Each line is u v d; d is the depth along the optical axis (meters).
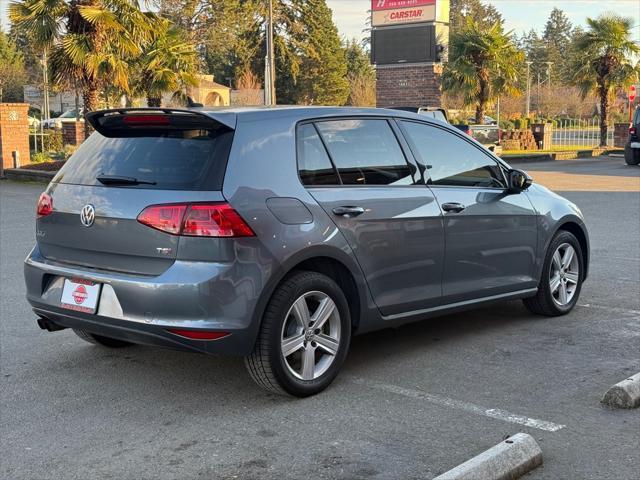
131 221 4.32
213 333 4.17
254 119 4.55
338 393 4.71
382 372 5.11
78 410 4.48
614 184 18.88
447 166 5.55
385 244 4.96
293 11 71.06
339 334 4.74
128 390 4.80
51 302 4.69
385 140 5.19
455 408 4.46
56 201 4.74
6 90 64.81
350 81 77.69
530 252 6.10
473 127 26.92
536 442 3.74
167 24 23.19
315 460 3.78
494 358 5.40
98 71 20.33
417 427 4.18
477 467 3.39
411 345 5.73
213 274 4.16
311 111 4.86
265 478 3.59
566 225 6.66
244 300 4.23
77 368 5.23
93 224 4.48
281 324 4.41
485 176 5.83
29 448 3.96
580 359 5.38
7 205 15.09
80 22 19.98
